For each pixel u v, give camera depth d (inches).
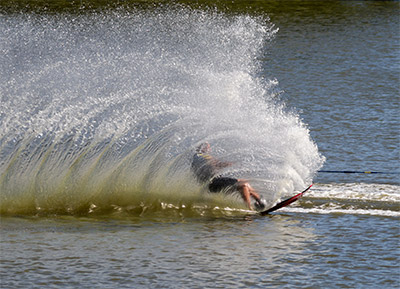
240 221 1478.8
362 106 2783.0
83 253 1257.4
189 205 1585.9
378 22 5629.9
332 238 1352.1
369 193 1654.8
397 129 2381.9
